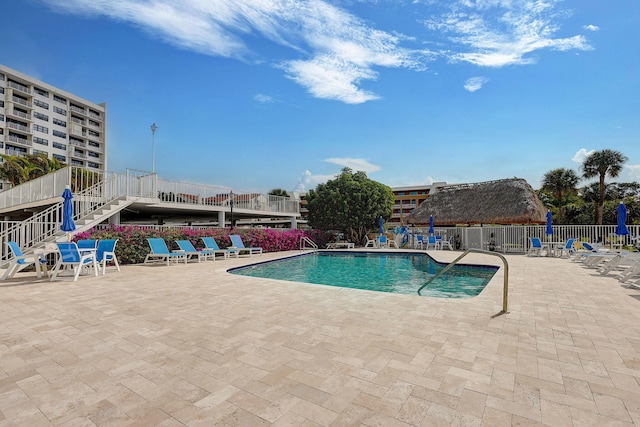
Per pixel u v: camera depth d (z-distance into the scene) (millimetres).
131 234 12070
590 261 11164
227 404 2393
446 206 23125
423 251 18297
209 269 10492
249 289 6906
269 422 2158
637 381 2746
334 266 13875
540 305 5410
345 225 24469
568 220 41562
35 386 2678
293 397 2488
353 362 3127
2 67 52094
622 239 16641
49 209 11086
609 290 6805
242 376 2846
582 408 2334
